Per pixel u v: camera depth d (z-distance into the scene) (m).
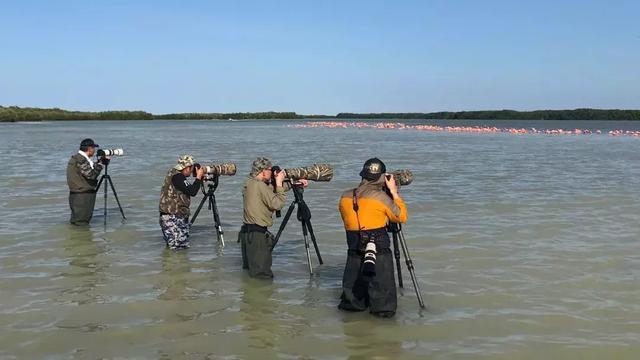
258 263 8.31
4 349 5.84
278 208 8.34
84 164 11.84
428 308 7.08
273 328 6.45
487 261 9.14
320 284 8.10
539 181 19.44
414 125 119.19
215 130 85.94
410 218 12.66
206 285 8.01
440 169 23.75
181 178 9.90
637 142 47.03
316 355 5.74
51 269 8.73
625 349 5.89
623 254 9.54
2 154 31.78
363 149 37.94
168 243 9.98
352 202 6.82
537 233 11.11
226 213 13.62
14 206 14.33
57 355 5.71
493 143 45.81
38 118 171.00
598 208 13.95
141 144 44.72
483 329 6.42
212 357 5.68
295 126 115.12
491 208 13.95
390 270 6.78
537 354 5.78
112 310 6.98
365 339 6.14
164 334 6.25
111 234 11.23
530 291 7.69
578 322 6.61
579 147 39.81
